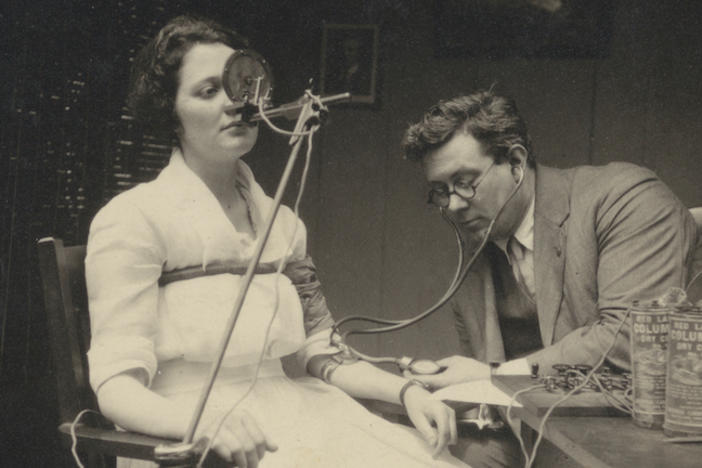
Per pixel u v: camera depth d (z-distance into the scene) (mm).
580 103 3064
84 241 2467
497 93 3115
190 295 1342
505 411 1653
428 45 3180
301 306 1525
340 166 3250
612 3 3023
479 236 1801
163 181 1427
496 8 3098
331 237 3258
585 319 1735
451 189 1726
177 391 1329
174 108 1453
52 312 1310
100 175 2504
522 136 1763
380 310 3230
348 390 1533
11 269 2260
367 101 3221
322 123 1067
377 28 3217
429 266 3195
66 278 1332
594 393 1271
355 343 3244
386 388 1469
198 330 1316
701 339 1058
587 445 1038
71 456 1224
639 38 3029
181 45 1438
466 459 1675
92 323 1281
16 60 2271
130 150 2586
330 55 3240
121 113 2557
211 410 1267
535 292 1777
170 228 1354
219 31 1478
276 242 1495
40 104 2330
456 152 1697
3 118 2248
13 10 2252
